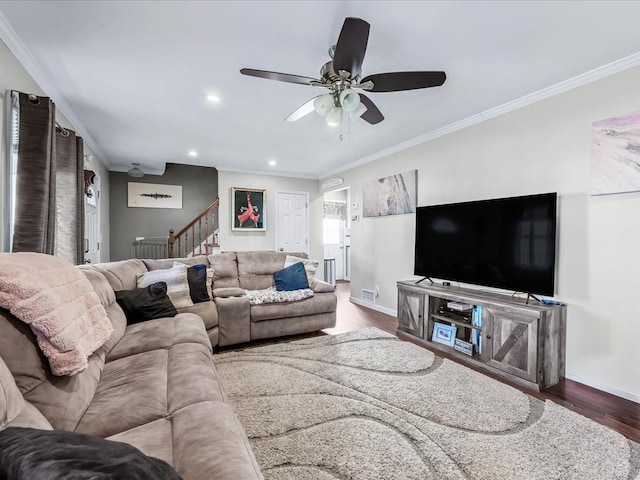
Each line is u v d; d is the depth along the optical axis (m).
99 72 2.29
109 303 2.13
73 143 2.74
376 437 1.65
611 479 1.40
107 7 1.64
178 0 1.59
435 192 3.64
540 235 2.46
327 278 7.67
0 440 0.62
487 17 1.71
